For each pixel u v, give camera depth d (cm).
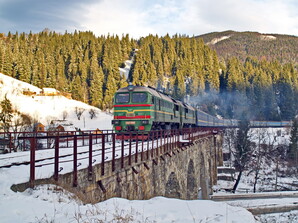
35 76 10606
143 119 2020
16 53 11256
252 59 18650
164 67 14962
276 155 6191
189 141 2050
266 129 7394
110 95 10444
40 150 1478
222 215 704
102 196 885
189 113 3612
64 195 685
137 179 1177
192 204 797
